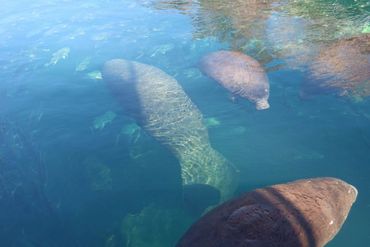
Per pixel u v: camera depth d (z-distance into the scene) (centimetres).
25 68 846
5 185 497
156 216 443
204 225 362
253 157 532
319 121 587
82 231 430
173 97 682
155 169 527
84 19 1134
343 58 719
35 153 564
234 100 669
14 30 1073
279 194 379
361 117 582
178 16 1109
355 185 462
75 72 815
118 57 872
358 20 947
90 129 620
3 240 423
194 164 532
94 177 515
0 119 657
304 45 819
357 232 409
